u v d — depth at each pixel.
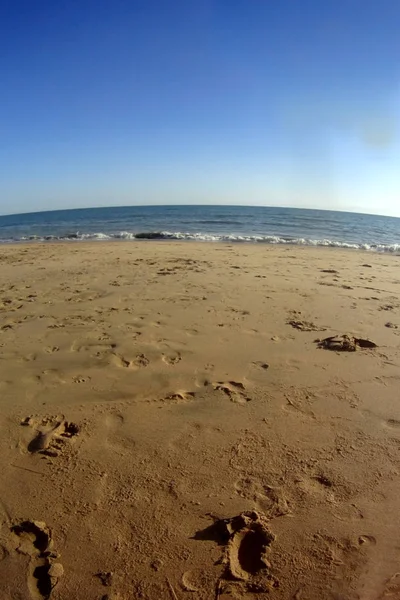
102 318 4.70
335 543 1.71
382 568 1.60
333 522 1.82
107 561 1.63
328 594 1.50
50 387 3.03
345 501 1.93
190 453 2.28
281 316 4.77
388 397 2.88
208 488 2.02
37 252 12.40
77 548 1.69
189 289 6.25
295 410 2.71
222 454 2.27
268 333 4.18
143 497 1.96
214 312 4.92
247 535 1.75
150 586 1.53
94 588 1.52
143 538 1.74
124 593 1.50
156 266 8.85
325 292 6.12
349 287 6.57
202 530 1.78
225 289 6.26
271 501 1.94
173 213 48.66
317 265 9.35
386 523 1.81
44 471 2.14
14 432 2.47
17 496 1.97
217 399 2.86
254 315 4.80
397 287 6.72
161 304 5.30
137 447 2.33
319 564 1.62
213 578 1.56
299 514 1.86
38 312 5.01
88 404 2.79
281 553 1.67
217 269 8.39
